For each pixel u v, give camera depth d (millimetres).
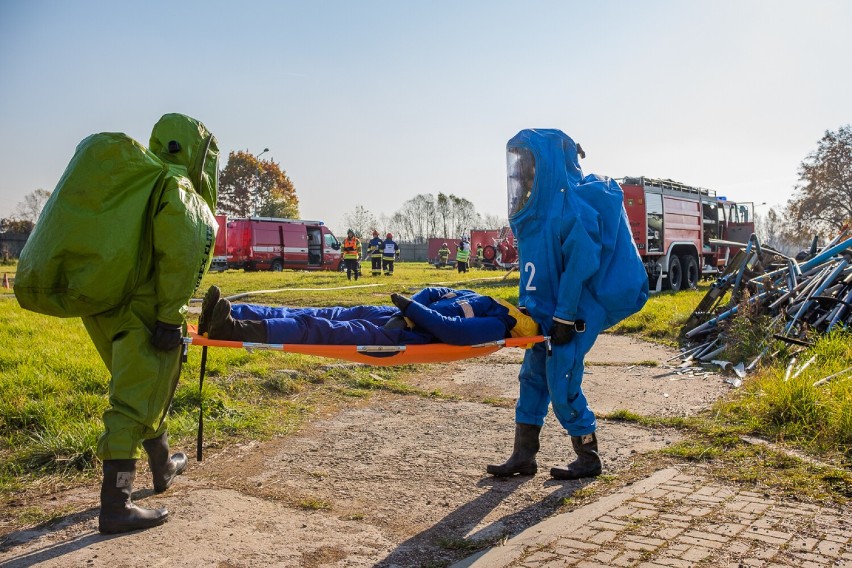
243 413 6113
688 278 22484
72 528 3752
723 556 3225
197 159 4047
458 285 21766
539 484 4547
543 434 5758
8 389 6035
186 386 6355
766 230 63281
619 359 9281
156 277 3654
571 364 4383
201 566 3312
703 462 4715
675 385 7484
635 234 19734
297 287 20453
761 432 5301
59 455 4777
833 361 6812
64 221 3379
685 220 22125
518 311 4480
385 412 6527
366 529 3820
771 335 8188
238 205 78062
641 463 4820
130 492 3707
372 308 4578
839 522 3576
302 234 37250
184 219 3596
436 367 8930
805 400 5438
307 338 3887
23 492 4312
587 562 3219
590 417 4559
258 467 4879
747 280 10133
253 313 4059
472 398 7164
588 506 3955
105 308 3568
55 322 10617
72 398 5898
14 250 50531
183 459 4711
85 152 3447
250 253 35188
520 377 4785
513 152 4695
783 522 3600
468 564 3285
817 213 57312
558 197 4477
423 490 4453
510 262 36688
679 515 3752
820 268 9547
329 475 4727
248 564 3352
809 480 4199
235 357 8008
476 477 4703
